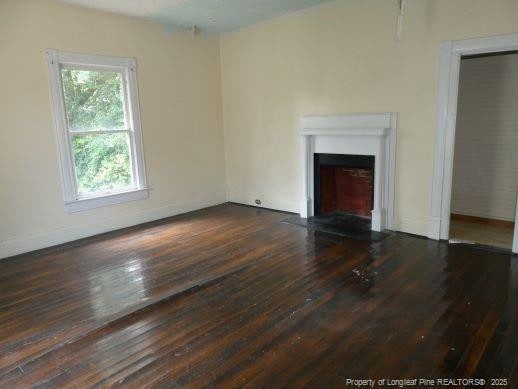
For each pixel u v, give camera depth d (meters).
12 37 3.84
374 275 3.23
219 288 3.09
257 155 5.75
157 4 4.29
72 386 1.98
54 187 4.27
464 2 3.59
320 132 4.69
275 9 4.69
